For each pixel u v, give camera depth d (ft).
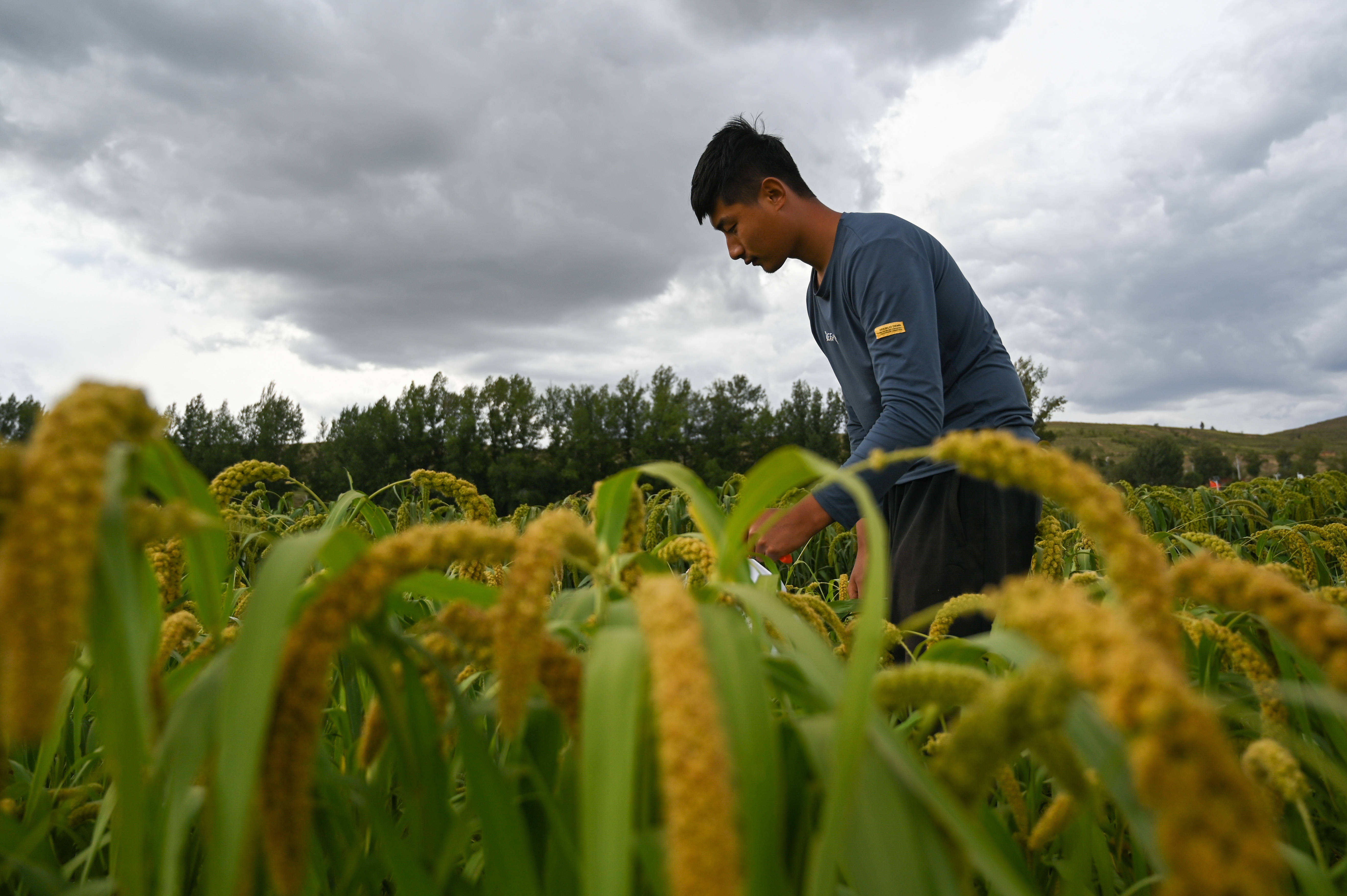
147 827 2.18
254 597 1.79
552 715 2.57
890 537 10.71
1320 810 3.66
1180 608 4.25
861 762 1.79
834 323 10.84
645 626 1.51
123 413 1.65
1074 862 2.57
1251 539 7.81
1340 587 3.33
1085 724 2.17
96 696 3.28
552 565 1.97
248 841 1.59
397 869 2.13
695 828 1.22
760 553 8.16
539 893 2.01
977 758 1.74
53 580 1.28
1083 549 8.77
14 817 3.04
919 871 1.64
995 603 1.54
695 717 1.31
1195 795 1.09
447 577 2.82
